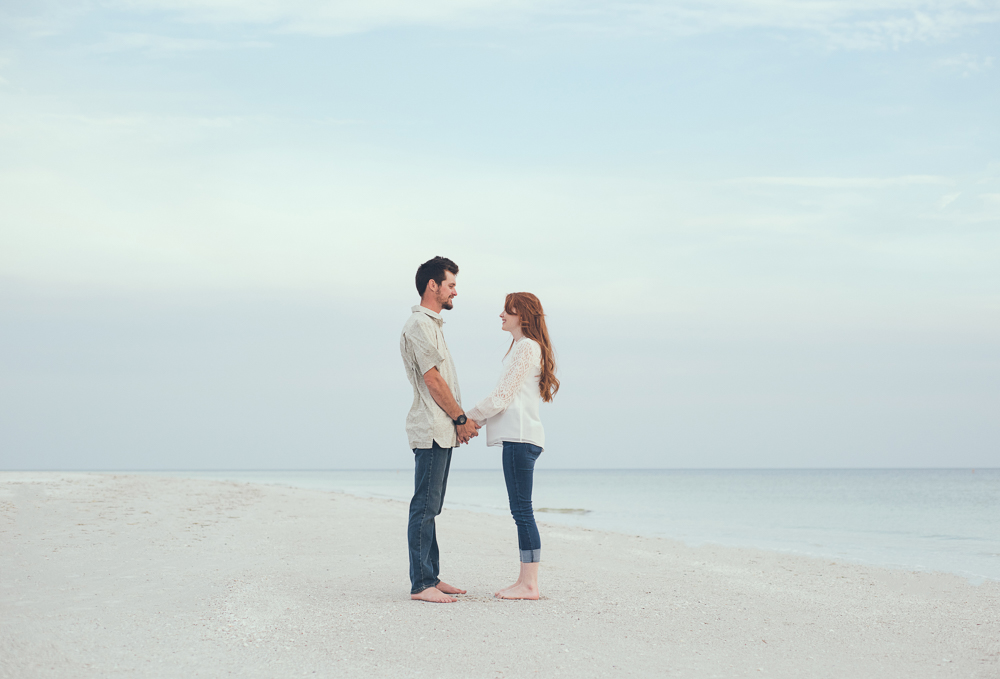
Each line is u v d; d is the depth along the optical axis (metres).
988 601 4.73
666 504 24.78
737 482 71.69
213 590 4.25
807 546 10.13
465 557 6.18
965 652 3.30
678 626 3.68
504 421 4.30
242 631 3.35
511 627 3.50
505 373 4.29
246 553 5.90
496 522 10.59
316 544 6.61
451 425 4.16
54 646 3.01
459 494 28.03
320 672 2.78
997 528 14.22
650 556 7.21
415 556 4.11
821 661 3.12
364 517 9.21
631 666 2.96
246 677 2.71
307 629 3.40
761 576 5.85
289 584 4.51
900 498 32.91
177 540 6.45
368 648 3.12
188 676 2.71
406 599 4.11
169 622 3.49
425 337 4.09
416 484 4.19
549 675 2.80
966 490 43.56
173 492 10.97
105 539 6.30
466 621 3.59
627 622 3.71
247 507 9.69
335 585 4.55
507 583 4.85
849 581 5.70
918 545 10.30
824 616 4.06
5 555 5.41
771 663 3.06
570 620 3.69
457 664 2.91
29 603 3.85
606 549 7.71
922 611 4.30
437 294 4.32
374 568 5.29
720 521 15.39
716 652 3.22
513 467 4.28
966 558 8.56
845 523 15.59
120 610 3.71
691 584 5.11
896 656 3.22
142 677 2.68
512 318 4.50
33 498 8.94
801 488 48.25
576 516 17.36
